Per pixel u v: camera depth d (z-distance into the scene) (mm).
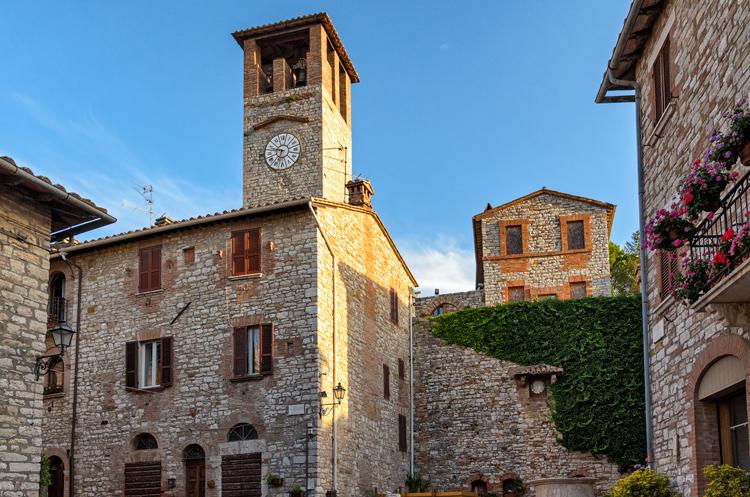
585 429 29812
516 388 31250
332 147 35875
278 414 23516
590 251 35906
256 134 35812
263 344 24281
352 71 39594
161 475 24406
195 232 26047
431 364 32875
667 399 15344
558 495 17844
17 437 14250
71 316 27125
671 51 15094
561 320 31219
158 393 25141
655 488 14641
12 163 13883
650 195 16578
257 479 23219
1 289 14445
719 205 10789
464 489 31000
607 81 17891
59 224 16609
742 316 10562
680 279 11125
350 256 27266
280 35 36812
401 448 30688
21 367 14570
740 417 12727
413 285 35219
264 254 25016
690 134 14062
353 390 26281
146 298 26141
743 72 11758
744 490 10625
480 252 40250
